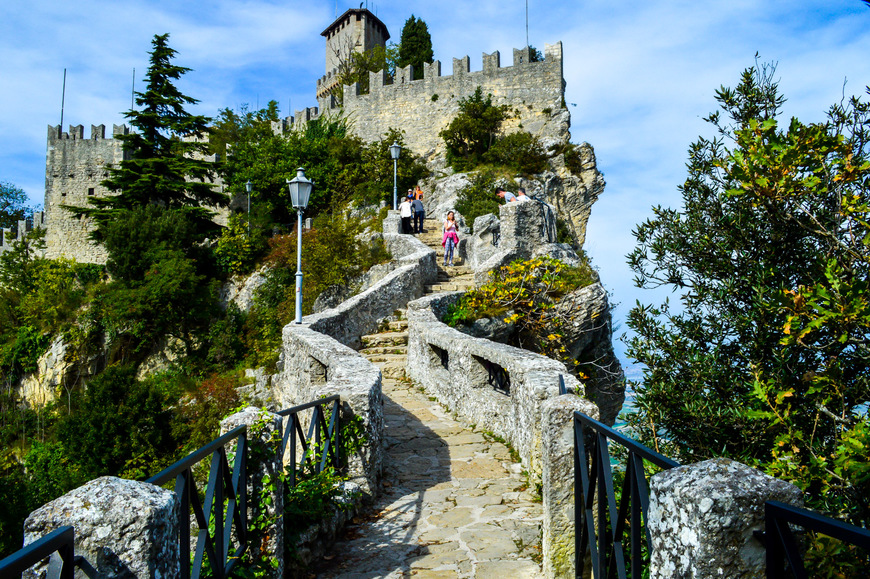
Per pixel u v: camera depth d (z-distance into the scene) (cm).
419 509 571
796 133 546
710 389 615
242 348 2906
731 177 588
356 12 6475
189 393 2658
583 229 3653
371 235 2264
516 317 1425
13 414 3216
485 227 1895
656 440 633
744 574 197
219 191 4400
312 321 1224
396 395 1055
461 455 723
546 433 409
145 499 232
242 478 388
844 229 555
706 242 659
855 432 428
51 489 2217
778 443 498
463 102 3931
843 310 468
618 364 1641
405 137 4144
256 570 382
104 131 4938
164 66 3891
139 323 3008
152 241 3291
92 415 2275
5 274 3953
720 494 198
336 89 5009
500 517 546
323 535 487
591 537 340
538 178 3453
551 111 3775
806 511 173
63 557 188
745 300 636
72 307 3394
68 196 4888
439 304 1351
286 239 3077
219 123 4731
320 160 3856
